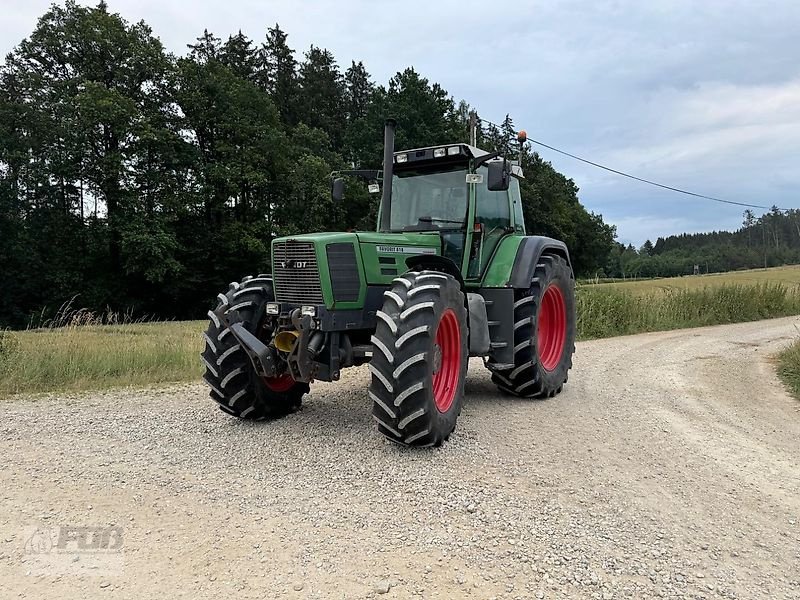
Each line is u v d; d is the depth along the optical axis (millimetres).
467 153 5859
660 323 17203
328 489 3943
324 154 39219
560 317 7207
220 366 5344
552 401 6652
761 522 3641
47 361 8078
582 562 3043
